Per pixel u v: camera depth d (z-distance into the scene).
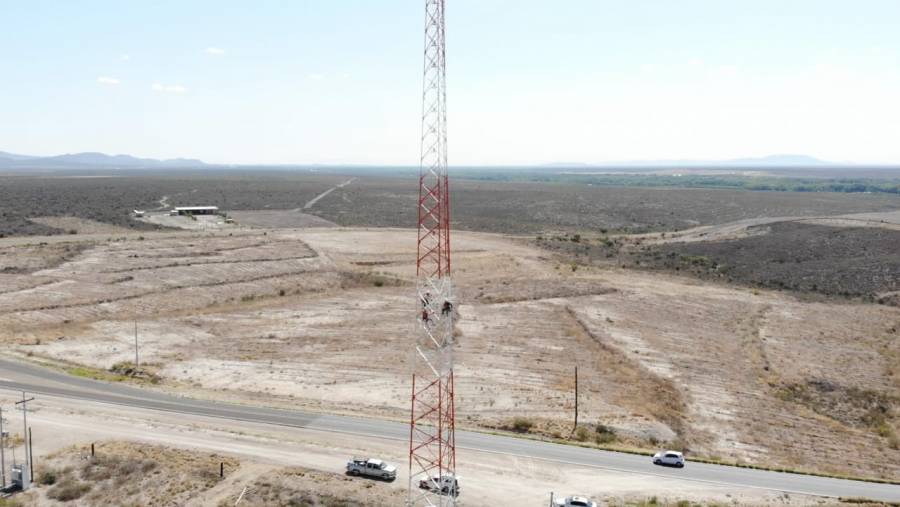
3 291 85.31
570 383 60.22
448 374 41.88
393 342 73.19
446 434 47.94
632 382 60.84
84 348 68.56
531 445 46.62
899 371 64.81
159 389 57.31
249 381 60.47
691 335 76.25
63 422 48.81
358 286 102.19
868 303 93.50
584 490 40.12
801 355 69.50
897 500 39.81
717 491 40.38
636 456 45.16
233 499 38.12
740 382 61.75
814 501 39.44
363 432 48.38
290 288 97.69
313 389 58.59
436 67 32.22
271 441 46.19
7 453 43.56
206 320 81.19
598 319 81.75
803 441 50.09
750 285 105.75
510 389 58.28
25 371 60.19
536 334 75.94
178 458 43.06
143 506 37.47
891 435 51.56
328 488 39.22
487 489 39.91
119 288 90.62
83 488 39.09
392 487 39.59
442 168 32.81
